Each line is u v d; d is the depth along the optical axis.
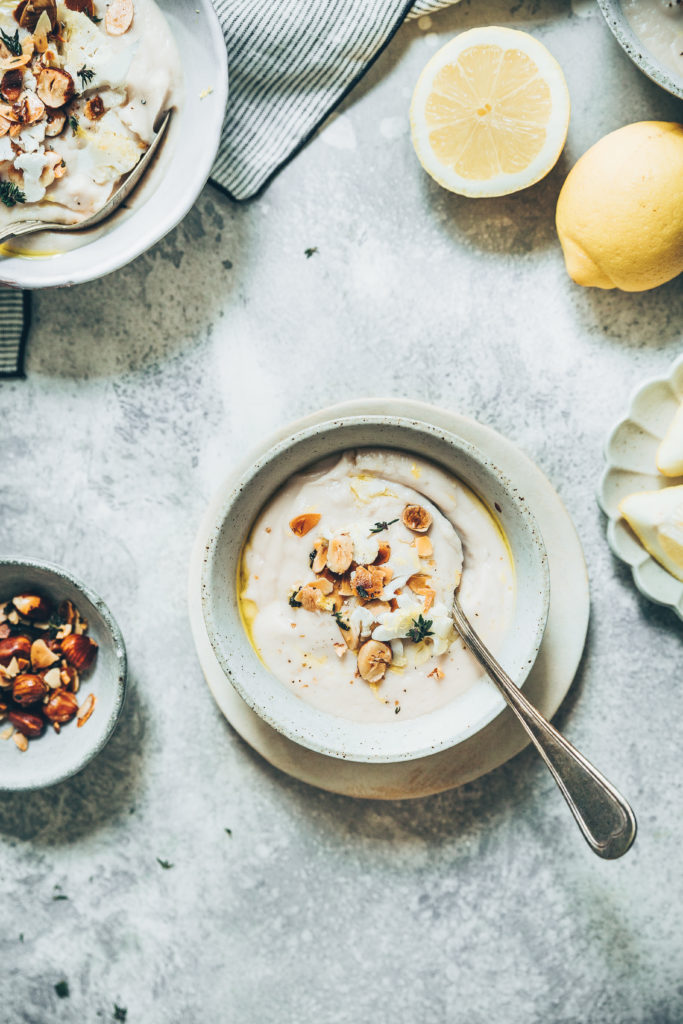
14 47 0.60
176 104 0.61
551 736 0.57
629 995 0.64
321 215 0.64
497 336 0.64
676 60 0.59
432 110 0.60
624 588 0.64
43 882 0.65
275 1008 0.65
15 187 0.61
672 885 0.64
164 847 0.65
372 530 0.60
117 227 0.62
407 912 0.65
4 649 0.63
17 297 0.64
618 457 0.62
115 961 0.65
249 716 0.63
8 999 0.66
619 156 0.59
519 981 0.65
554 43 0.63
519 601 0.60
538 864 0.65
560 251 0.64
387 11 0.61
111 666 0.62
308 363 0.64
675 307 0.64
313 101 0.63
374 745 0.59
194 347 0.64
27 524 0.65
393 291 0.64
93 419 0.65
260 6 0.61
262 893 0.65
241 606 0.61
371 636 0.60
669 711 0.64
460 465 0.60
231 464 0.64
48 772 0.62
